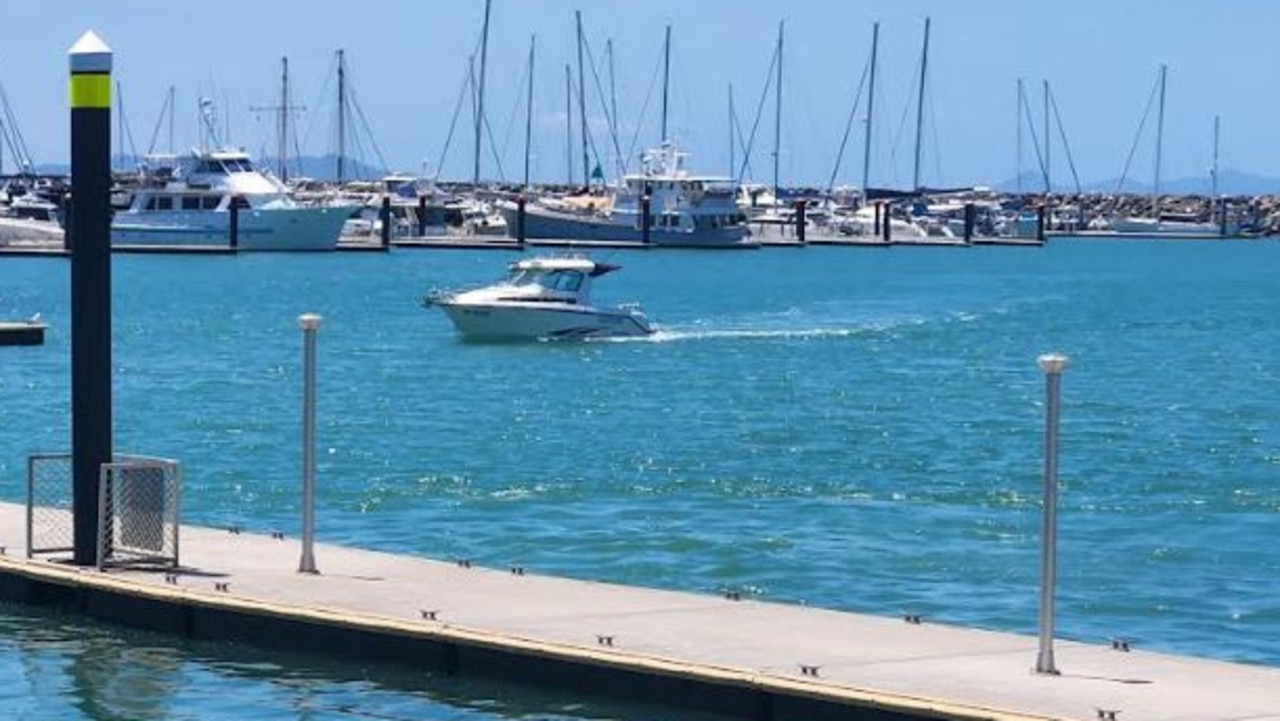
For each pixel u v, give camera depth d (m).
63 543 54.44
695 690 42.00
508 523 70.44
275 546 54.91
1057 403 41.62
